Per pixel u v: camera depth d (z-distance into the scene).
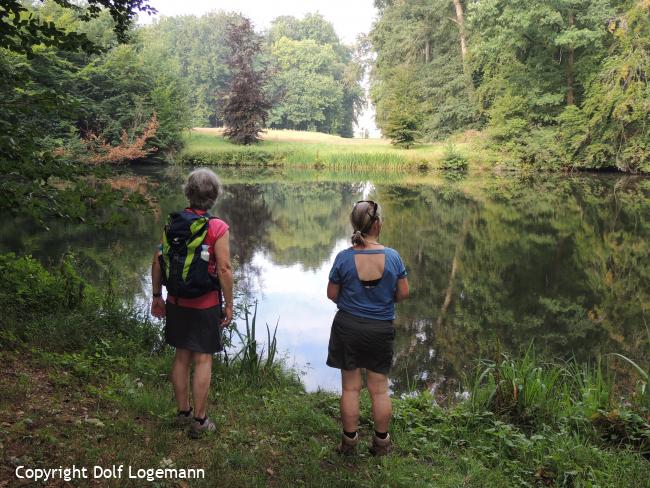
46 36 4.82
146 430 3.45
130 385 4.21
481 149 40.88
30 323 5.24
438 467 3.65
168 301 3.41
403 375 6.49
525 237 16.12
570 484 3.51
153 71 42.78
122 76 37.88
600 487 3.38
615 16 34.91
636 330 8.37
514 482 3.51
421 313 9.15
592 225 17.94
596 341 7.89
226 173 38.72
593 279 11.52
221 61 88.81
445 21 51.00
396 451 3.85
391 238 15.92
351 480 3.21
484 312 9.21
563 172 37.97
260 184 31.69
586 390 5.03
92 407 3.67
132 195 4.75
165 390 4.33
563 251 14.27
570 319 8.88
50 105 4.96
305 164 44.00
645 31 31.52
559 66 39.19
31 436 3.04
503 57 39.84
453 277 11.64
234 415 4.07
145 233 14.84
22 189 4.35
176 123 43.19
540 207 21.97
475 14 39.44
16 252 11.70
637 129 33.00
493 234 16.58
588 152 35.34
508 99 39.38
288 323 8.21
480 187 30.22
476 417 4.45
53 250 12.18
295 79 85.69
